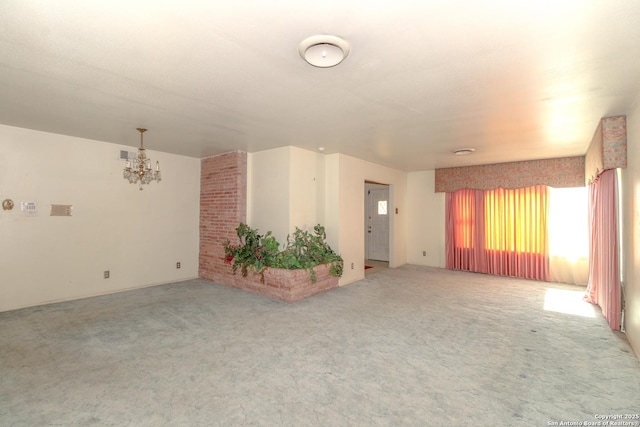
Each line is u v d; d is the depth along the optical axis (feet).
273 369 8.04
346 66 7.08
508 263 19.81
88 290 14.82
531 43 6.08
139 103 9.59
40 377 7.59
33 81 7.99
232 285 16.98
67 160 14.11
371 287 17.03
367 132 12.89
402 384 7.38
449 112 10.23
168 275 17.85
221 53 6.54
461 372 7.96
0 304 12.48
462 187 21.56
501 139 13.82
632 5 4.88
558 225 18.30
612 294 11.02
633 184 9.49
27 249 13.10
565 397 6.88
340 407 6.49
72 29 5.66
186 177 18.72
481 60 6.79
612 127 10.46
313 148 16.28
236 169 17.06
